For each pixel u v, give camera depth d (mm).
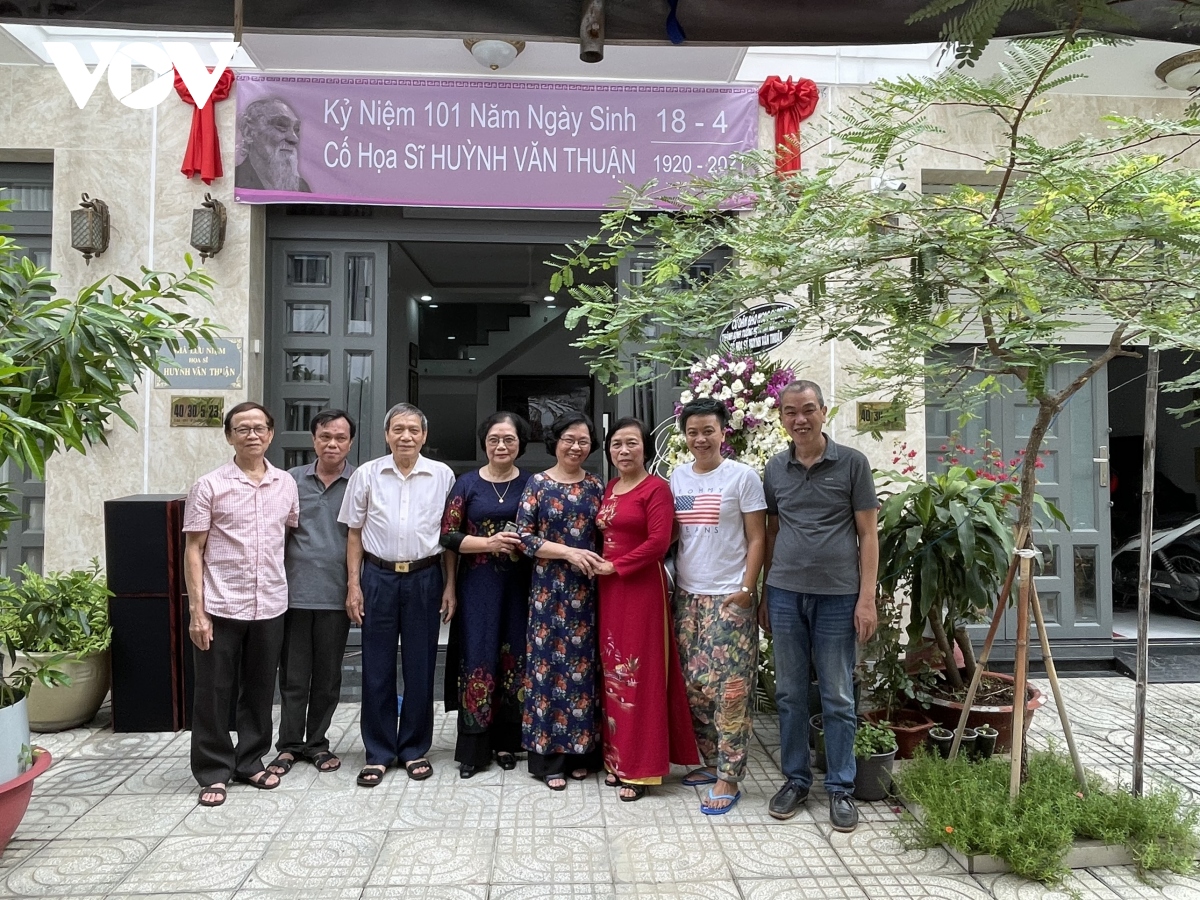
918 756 3166
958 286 1742
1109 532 5469
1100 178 1821
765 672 4133
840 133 2068
